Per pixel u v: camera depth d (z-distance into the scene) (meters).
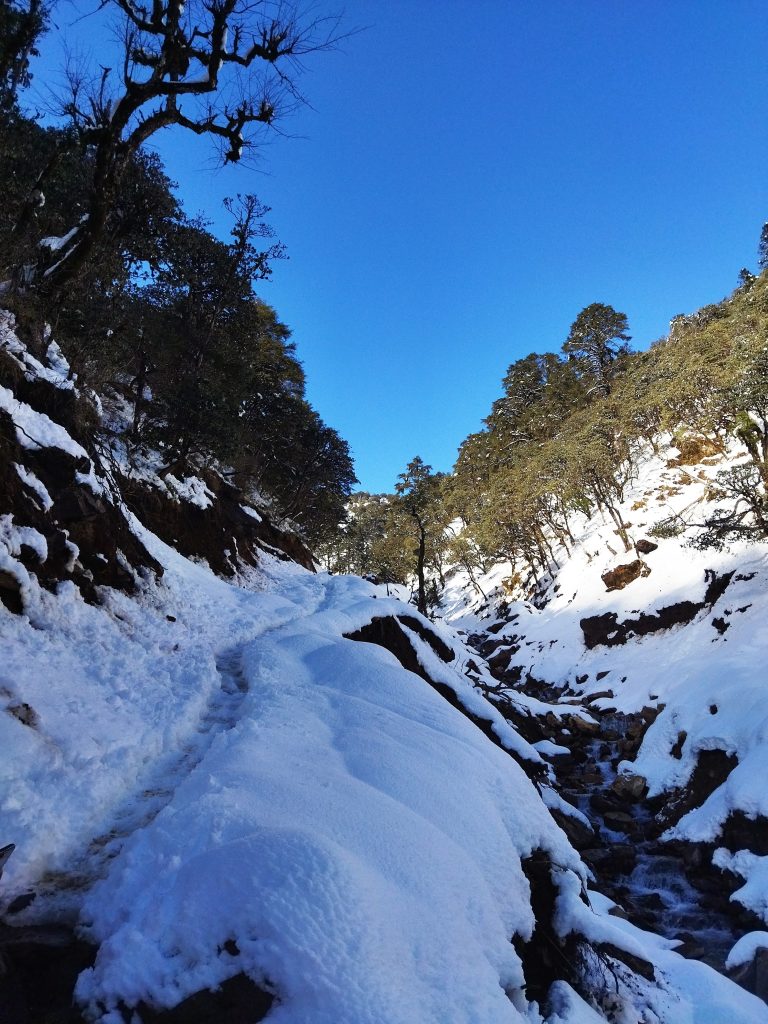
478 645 41.91
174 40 10.95
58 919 3.59
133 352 17.45
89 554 9.27
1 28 10.09
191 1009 2.87
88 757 5.07
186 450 18.23
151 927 3.25
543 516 46.91
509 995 3.99
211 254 22.12
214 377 21.80
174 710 6.65
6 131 12.16
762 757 12.20
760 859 10.70
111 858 4.20
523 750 12.18
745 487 22.22
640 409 42.53
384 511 88.12
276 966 2.97
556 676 29.02
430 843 4.44
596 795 15.77
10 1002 3.05
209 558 18.41
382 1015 2.86
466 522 62.59
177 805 4.47
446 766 5.90
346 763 5.63
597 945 5.69
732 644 19.84
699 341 39.84
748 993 6.83
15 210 12.38
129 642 8.22
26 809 4.20
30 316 11.10
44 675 6.10
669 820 13.82
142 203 16.97
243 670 9.18
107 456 12.96
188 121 11.84
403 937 3.41
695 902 10.88
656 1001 5.78
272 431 32.31
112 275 15.57
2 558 6.94
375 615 14.17
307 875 3.43
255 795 4.51
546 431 65.12
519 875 5.05
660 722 17.50
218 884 3.42
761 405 22.98
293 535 30.86
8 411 8.31
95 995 2.96
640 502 36.44
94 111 11.55
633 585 29.66
